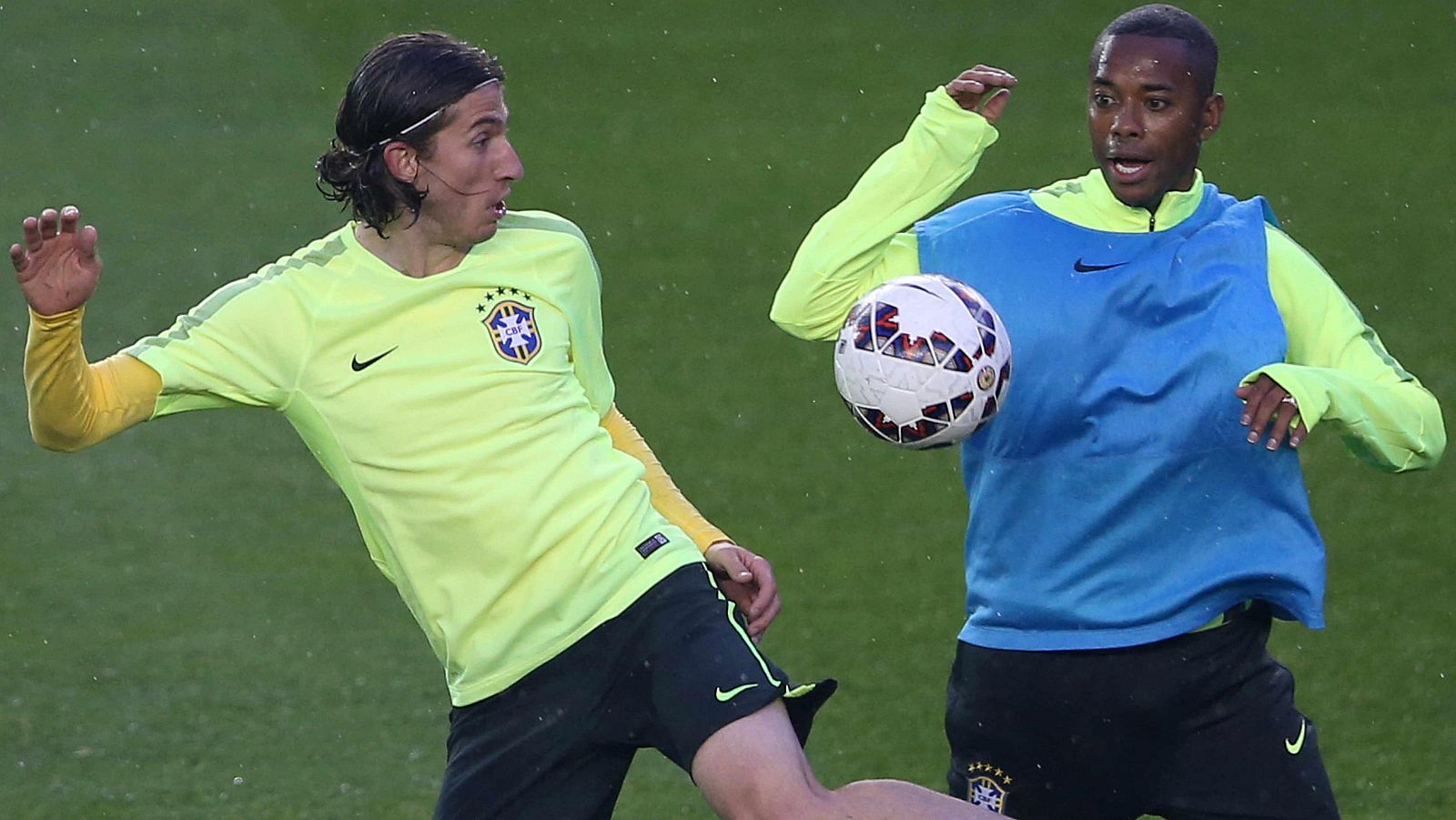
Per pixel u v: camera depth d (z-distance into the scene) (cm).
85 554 2566
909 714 2012
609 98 5412
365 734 2008
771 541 2561
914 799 1210
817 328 1419
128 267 3962
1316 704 2031
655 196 4488
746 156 4828
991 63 5631
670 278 3856
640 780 1905
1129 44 1352
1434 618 2259
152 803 1838
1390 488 2719
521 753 1300
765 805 1214
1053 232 1395
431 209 1298
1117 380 1349
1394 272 3744
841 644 2208
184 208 4428
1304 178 4428
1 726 2022
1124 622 1338
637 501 1319
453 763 1330
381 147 1284
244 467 2938
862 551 2522
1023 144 4766
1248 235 1392
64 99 5444
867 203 1388
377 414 1295
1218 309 1365
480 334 1309
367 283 1306
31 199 4484
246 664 2200
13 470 2909
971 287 1388
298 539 2634
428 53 1282
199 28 6244
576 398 1338
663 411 3097
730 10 6381
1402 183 4372
